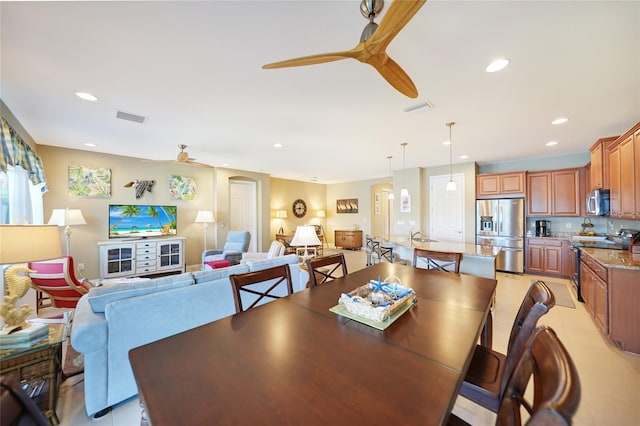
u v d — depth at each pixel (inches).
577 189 186.5
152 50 72.4
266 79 87.6
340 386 31.2
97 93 96.7
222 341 42.2
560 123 127.5
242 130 139.2
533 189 202.2
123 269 188.2
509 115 117.8
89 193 184.5
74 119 122.0
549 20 60.8
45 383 62.1
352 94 98.2
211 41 69.0
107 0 54.9
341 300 57.2
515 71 82.6
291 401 28.8
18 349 58.0
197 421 26.1
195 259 238.2
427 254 98.1
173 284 80.2
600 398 70.4
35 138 152.4
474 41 68.5
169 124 129.5
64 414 65.2
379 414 26.9
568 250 182.4
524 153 191.8
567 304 137.4
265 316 52.1
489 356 55.4
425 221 246.2
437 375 33.2
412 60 76.8
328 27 64.3
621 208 119.3
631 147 109.3
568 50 71.9
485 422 64.0
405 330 45.8
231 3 56.2
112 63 78.4
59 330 67.7
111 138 153.1
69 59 76.0
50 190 170.9
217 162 227.5
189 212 235.1
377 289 61.2
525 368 29.6
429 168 245.1
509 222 204.1
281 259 113.5
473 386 46.4
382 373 33.7
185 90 94.9
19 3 55.1
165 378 32.8
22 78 86.1
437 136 149.9
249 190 280.8
